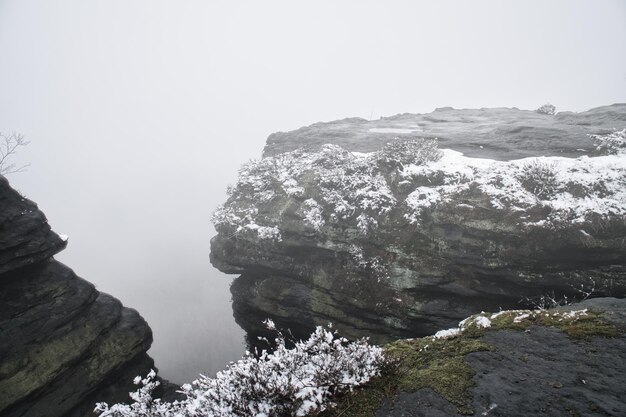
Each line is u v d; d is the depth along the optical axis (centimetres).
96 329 1329
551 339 445
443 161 1372
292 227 1491
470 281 1141
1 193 1191
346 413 355
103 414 450
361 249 1348
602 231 967
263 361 421
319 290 1422
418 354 445
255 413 361
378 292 1277
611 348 411
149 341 1523
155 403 464
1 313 1088
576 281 998
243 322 1758
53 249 1309
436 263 1189
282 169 1755
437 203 1227
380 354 417
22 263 1172
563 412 319
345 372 394
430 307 1182
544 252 1030
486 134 1684
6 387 1006
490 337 465
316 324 1413
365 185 1427
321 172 1574
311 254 1485
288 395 369
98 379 1252
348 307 1338
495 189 1154
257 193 1733
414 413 338
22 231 1191
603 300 545
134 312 1566
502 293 1095
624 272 947
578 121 1744
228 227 1714
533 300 1056
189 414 404
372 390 381
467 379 378
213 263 1795
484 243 1113
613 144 1277
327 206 1455
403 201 1312
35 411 1060
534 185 1135
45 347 1141
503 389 356
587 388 349
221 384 398
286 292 1503
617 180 1048
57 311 1226
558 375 373
